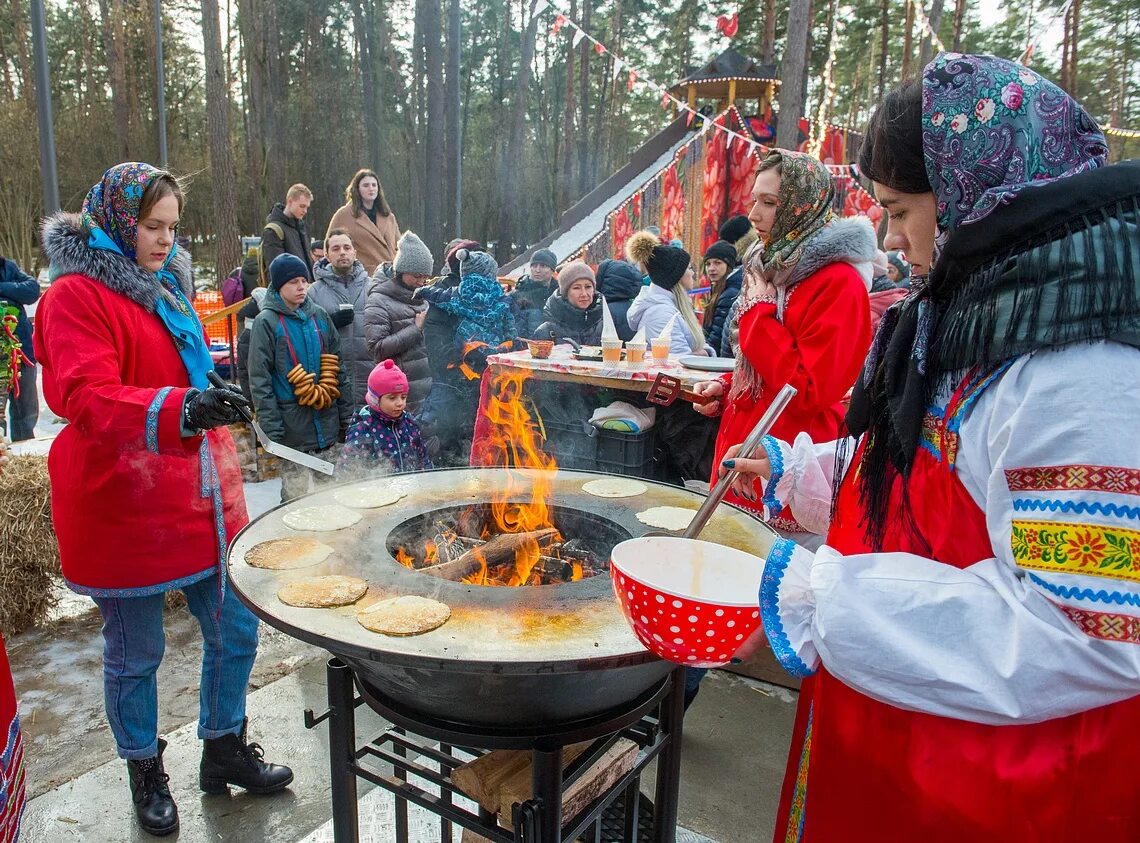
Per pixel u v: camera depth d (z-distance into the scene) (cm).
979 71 79
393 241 611
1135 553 66
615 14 2383
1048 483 70
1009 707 71
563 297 502
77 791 209
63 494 179
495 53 2402
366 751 142
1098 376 69
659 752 149
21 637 295
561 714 122
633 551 104
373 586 131
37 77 604
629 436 356
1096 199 73
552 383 395
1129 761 77
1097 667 68
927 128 82
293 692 261
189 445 166
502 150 2331
